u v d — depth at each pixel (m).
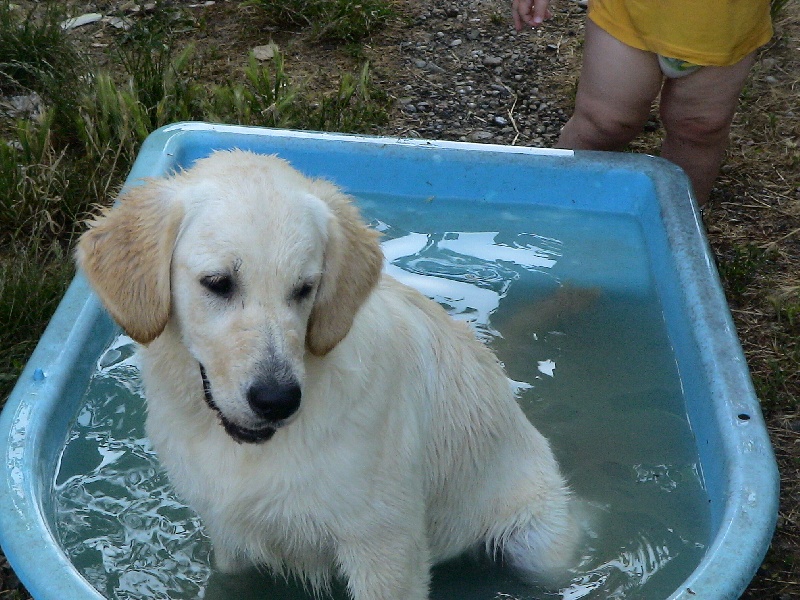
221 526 1.07
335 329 1.00
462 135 1.99
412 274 1.50
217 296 0.95
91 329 1.30
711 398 1.23
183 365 1.01
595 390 1.35
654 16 1.48
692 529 1.18
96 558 1.12
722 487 1.15
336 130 1.93
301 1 2.30
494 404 1.19
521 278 1.50
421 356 1.11
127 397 1.29
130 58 2.10
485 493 1.19
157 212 0.98
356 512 1.03
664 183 1.54
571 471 1.26
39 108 1.87
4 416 1.18
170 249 0.97
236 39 2.26
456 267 1.51
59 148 1.84
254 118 1.89
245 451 1.02
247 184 0.96
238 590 1.14
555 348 1.40
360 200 1.61
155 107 1.88
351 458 1.01
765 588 1.21
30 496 1.09
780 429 1.40
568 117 2.07
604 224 1.58
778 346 1.52
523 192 1.61
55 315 1.29
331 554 1.10
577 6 2.45
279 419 0.93
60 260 1.56
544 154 1.59
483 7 2.44
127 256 0.98
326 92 2.09
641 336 1.42
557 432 1.31
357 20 2.29
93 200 1.68
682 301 1.38
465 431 1.16
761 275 1.64
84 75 1.97
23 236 1.63
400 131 1.99
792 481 1.33
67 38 2.09
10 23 2.06
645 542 1.17
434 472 1.13
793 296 1.59
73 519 1.16
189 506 1.18
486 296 1.47
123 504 1.18
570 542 1.18
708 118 1.58
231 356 0.93
